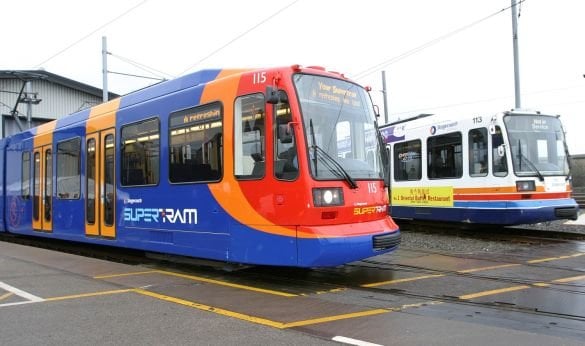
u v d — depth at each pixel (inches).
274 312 249.8
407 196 650.8
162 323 231.5
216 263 357.1
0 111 1352.1
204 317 241.0
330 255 295.4
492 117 538.0
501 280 323.6
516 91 808.9
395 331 217.2
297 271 363.3
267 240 310.2
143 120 404.8
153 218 388.5
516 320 234.2
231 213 327.9
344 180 316.8
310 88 321.1
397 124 684.1
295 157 304.2
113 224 433.7
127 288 306.0
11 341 207.9
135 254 480.7
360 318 238.2
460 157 577.6
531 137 541.0
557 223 680.4
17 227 615.8
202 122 352.2
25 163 600.7
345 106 339.6
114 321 235.1
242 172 324.8
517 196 517.3
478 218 553.0
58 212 521.7
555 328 221.6
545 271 352.5
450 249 464.1
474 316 241.6
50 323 232.2
